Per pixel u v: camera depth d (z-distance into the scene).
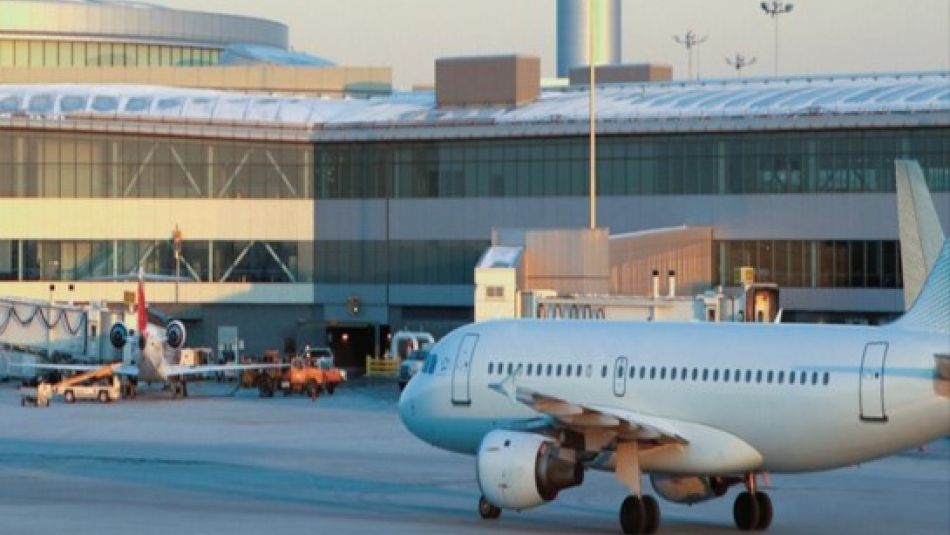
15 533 110.00
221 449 174.25
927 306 112.94
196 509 125.31
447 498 135.38
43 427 199.88
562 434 114.56
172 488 140.25
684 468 116.75
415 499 134.38
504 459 113.69
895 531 119.81
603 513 128.75
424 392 127.62
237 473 152.00
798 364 113.81
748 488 119.81
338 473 152.62
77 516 119.75
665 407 117.44
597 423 110.56
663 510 133.12
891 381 111.00
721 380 115.69
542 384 122.00
